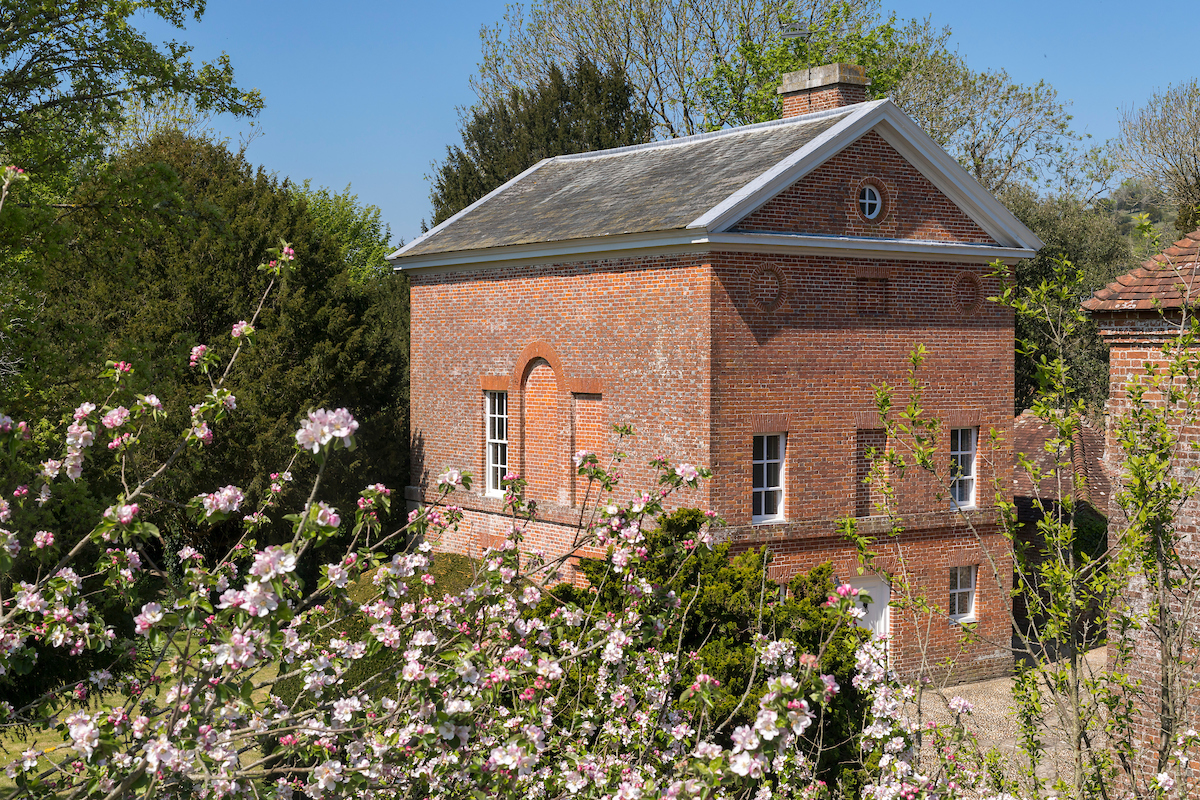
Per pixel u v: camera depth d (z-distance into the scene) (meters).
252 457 25.69
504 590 7.69
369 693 7.44
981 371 21.47
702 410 18.53
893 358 20.45
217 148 33.12
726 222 18.42
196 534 26.73
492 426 23.62
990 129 47.22
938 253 20.70
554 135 40.09
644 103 44.81
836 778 11.07
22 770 6.48
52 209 17.45
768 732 5.59
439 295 24.75
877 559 20.20
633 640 8.84
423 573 7.56
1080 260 43.16
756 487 19.30
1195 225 34.09
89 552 14.93
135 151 32.91
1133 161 45.44
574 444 21.33
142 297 27.06
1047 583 8.27
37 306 17.84
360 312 30.66
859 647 8.98
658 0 43.59
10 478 12.67
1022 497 24.59
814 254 19.50
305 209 30.30
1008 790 8.63
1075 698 7.96
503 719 7.75
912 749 8.54
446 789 7.10
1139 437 8.45
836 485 19.86
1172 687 8.21
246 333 7.35
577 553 20.67
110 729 5.92
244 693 5.93
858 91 22.86
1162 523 8.09
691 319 18.70
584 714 8.80
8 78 18.23
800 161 19.08
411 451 25.91
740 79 43.03
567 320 21.27
